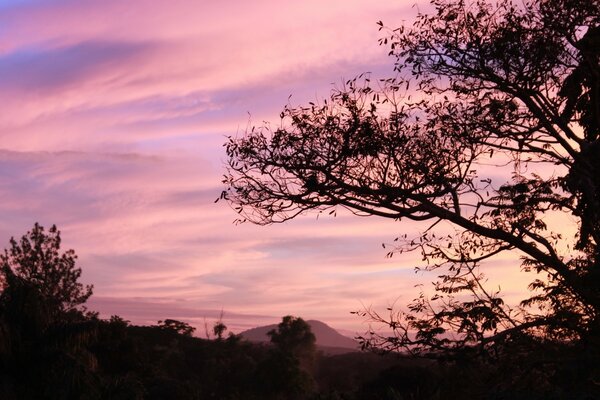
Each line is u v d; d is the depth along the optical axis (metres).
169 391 46.16
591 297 11.81
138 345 52.22
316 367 125.25
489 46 13.55
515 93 13.75
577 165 13.42
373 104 13.40
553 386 11.27
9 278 23.50
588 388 10.51
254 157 13.70
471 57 13.73
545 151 13.80
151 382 46.94
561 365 11.12
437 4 13.85
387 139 13.24
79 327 23.42
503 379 12.07
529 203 13.58
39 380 21.62
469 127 13.61
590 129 14.57
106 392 24.09
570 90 13.96
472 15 13.77
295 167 13.54
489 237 13.51
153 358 59.69
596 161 13.16
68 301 68.06
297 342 133.12
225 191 13.94
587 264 12.75
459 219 13.55
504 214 13.74
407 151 13.41
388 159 13.48
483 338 12.30
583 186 13.33
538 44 13.40
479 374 12.47
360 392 29.59
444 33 13.80
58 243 68.69
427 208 13.58
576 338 12.09
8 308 22.58
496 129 13.77
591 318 11.83
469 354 12.32
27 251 67.25
